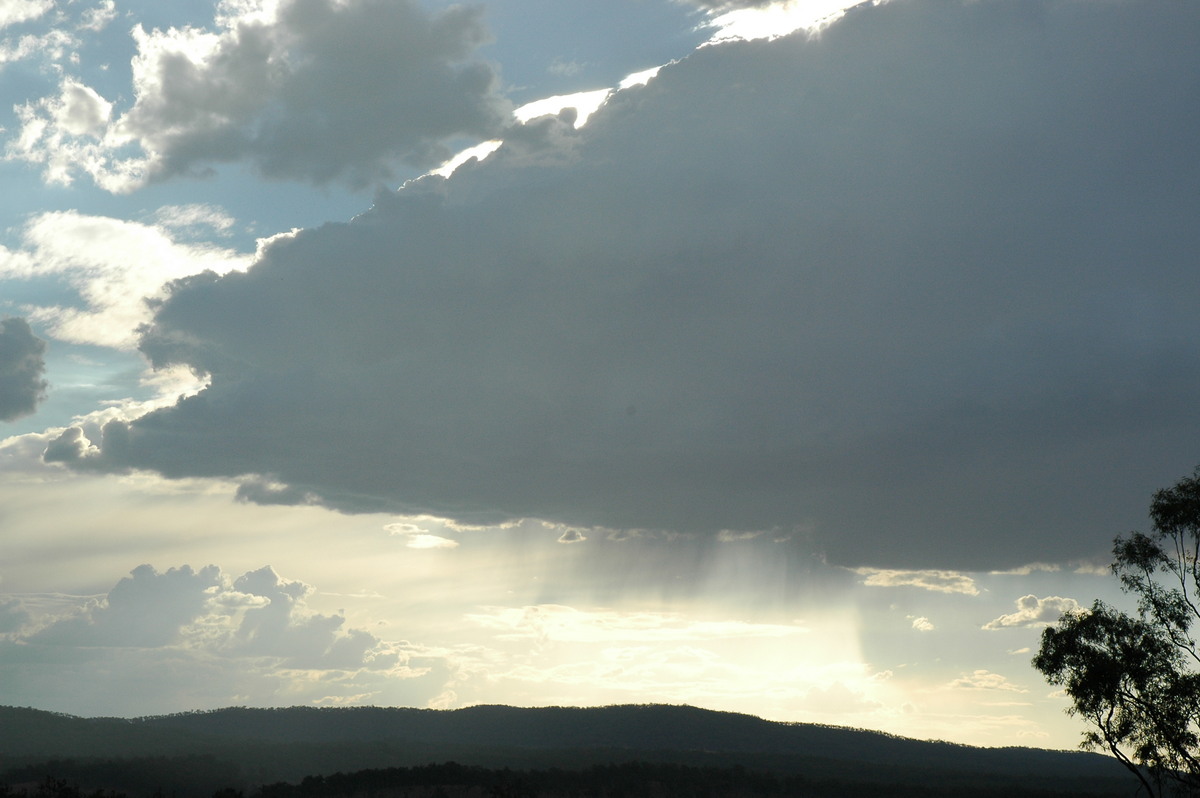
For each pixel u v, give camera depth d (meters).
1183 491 68.69
